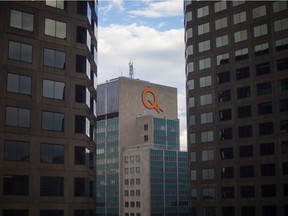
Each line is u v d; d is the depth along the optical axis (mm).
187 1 117000
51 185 66250
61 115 68812
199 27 113188
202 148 108438
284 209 94812
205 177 107000
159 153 192125
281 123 97188
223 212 103000
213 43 109875
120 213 196125
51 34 69625
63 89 69625
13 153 63438
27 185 64000
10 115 63875
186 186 198750
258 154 99438
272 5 101562
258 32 102812
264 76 100500
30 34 67312
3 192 61875
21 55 66062
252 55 102875
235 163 102500
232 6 107812
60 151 67875
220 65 107750
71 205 67688
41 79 67438
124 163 199625
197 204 107438
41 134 66312
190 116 111938
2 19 65000
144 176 188250
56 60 69562
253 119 101000
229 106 105000
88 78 74750
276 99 98312
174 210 192250
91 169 76000
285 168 95625
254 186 99250
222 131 105500
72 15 72500
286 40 98438
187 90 115500
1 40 64438
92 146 77438
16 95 64750
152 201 185375
